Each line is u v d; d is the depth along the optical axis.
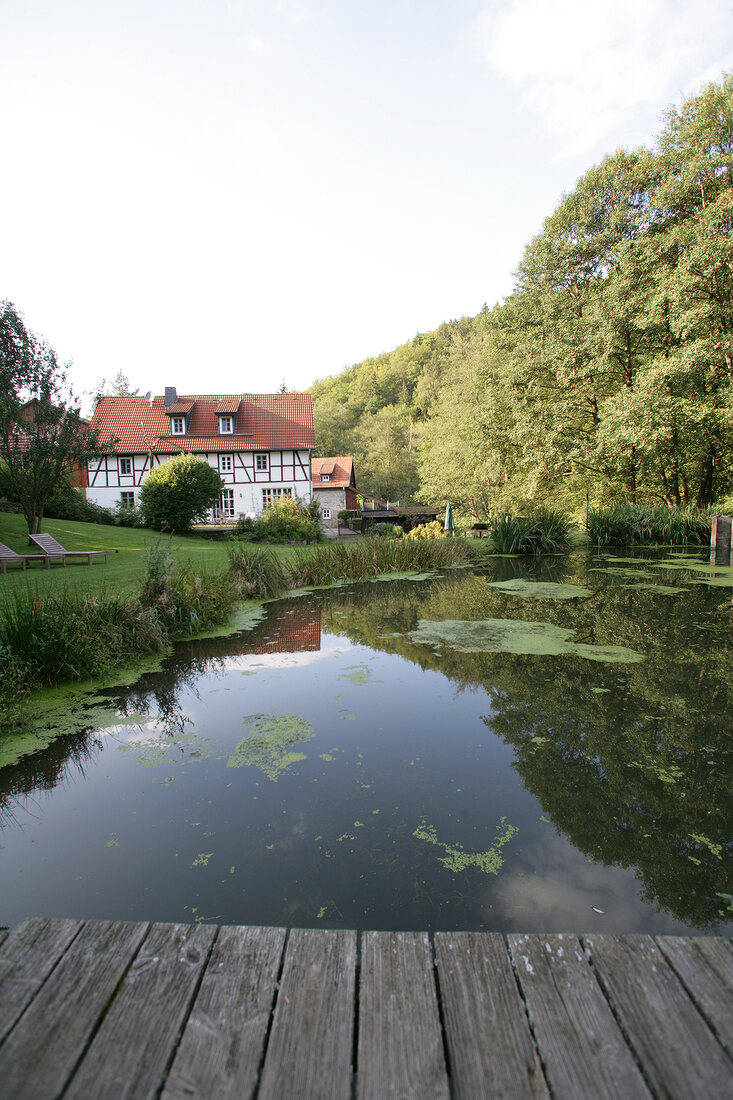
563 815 2.65
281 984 1.44
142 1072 1.21
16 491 13.43
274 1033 1.30
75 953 1.55
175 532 21.33
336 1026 1.32
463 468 30.14
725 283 15.73
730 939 1.58
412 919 1.97
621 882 2.17
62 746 3.50
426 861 2.32
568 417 19.41
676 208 17.48
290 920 1.97
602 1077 1.19
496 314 22.78
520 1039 1.28
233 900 2.09
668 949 1.54
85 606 5.35
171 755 3.36
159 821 2.66
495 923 1.95
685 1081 1.18
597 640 5.64
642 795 2.81
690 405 15.99
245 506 27.75
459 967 1.48
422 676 4.68
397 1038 1.28
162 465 21.66
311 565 10.31
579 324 18.22
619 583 9.27
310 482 27.86
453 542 13.73
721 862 2.30
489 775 3.03
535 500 22.86
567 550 14.98
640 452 18.00
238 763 3.24
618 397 16.84
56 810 2.78
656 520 15.89
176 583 6.71
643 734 3.49
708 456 18.56
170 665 5.13
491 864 2.29
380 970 1.48
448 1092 1.16
